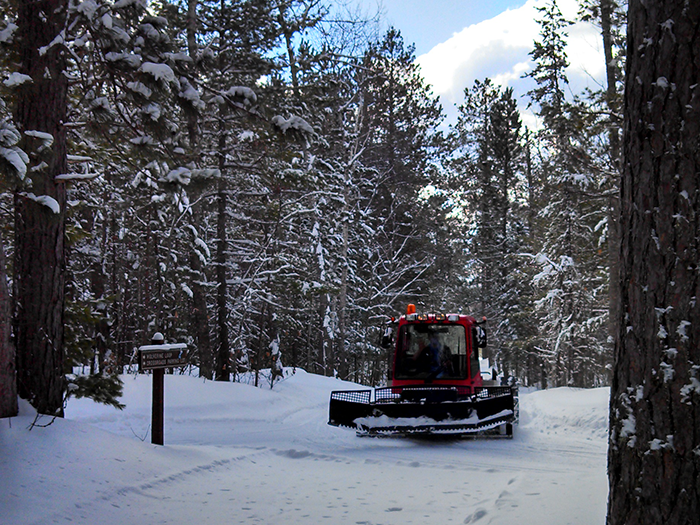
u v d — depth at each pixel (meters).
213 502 5.86
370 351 33.41
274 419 14.12
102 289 20.44
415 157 35.97
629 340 3.07
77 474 5.78
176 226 19.17
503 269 42.12
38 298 7.42
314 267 25.38
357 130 27.75
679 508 2.76
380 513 5.55
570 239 29.34
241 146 16.47
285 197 21.28
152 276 24.08
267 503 5.90
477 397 11.09
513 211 46.19
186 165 9.41
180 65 8.84
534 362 43.16
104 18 7.52
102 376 8.65
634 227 3.11
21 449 5.84
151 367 7.91
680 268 2.90
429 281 38.50
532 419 13.68
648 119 3.08
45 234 7.51
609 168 17.41
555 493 5.37
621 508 2.99
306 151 22.39
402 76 36.69
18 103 7.64
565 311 30.25
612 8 17.05
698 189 2.91
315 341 40.00
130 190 19.72
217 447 9.05
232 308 20.88
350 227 31.58
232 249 22.19
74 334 8.84
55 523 4.73
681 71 3.01
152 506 5.57
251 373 22.50
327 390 21.61
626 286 3.14
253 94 9.52
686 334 2.84
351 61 24.62
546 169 32.75
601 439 10.80
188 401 14.43
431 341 12.26
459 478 7.31
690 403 2.78
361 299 33.53
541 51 31.06
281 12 18.97
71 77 7.99
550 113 17.45
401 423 10.75
